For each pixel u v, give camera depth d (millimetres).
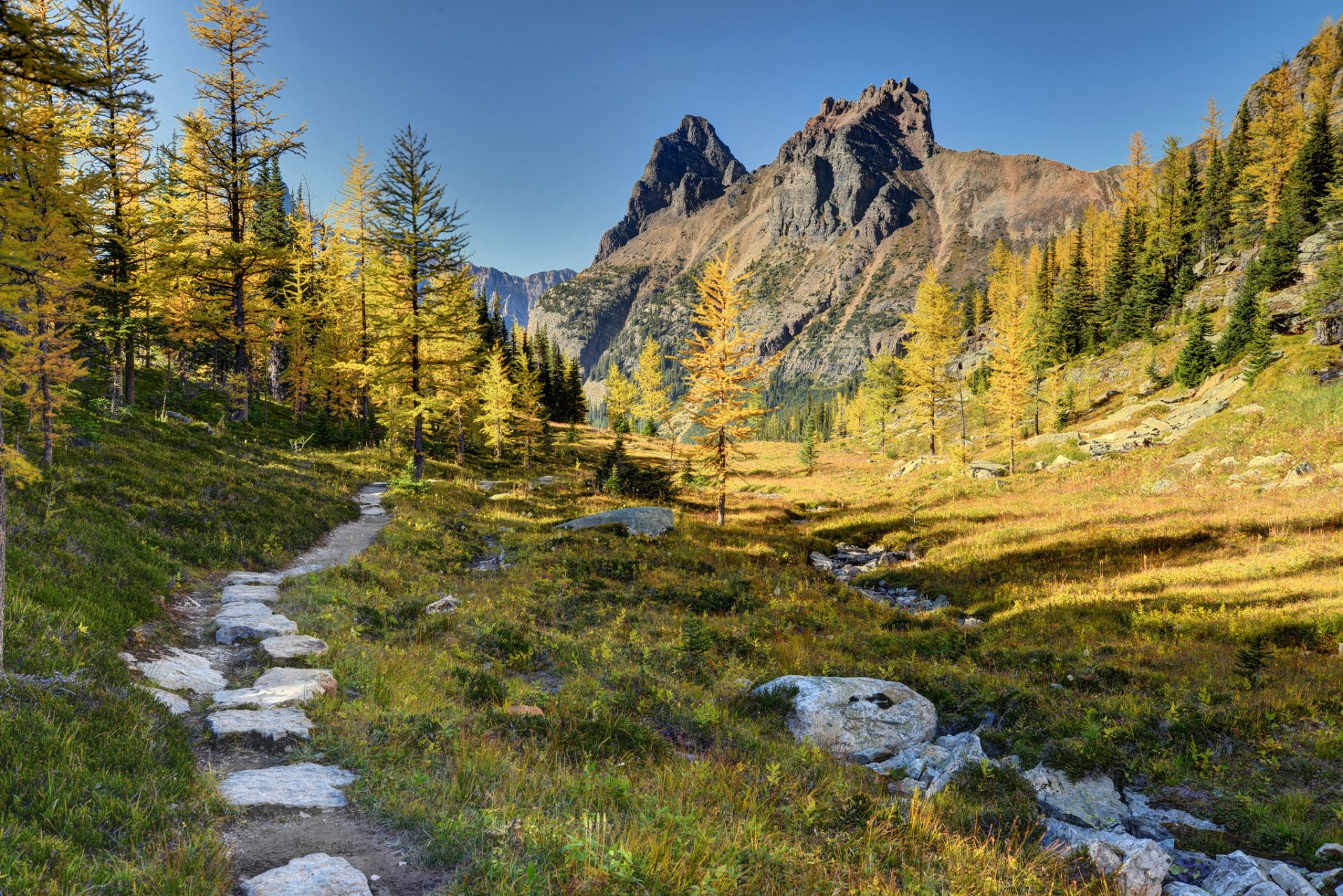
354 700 8711
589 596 18781
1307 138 67938
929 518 35719
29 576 9578
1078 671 13352
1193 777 8875
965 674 13836
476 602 16094
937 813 7418
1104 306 83938
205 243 39812
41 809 4535
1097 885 6074
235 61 34156
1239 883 6211
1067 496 35344
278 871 4473
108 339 29984
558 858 4742
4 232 7176
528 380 55562
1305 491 26281
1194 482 32531
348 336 48188
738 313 34531
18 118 6488
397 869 4770
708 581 22031
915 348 58469
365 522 26047
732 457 39156
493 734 8109
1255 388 40781
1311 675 11570
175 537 16125
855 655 16406
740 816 6395
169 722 6910
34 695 6191
